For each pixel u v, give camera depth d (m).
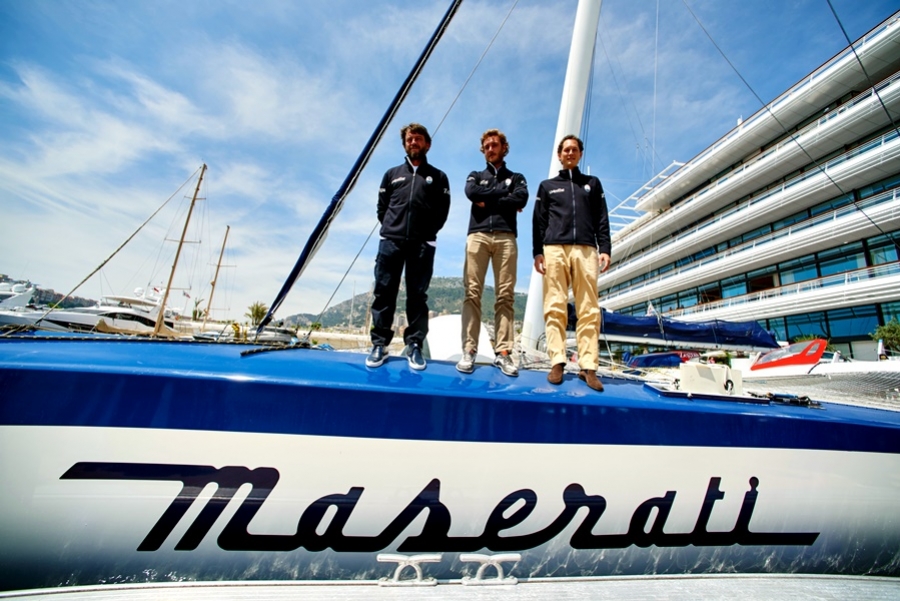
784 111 18.36
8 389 1.46
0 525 1.39
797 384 5.33
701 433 1.86
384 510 1.58
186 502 1.48
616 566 1.74
